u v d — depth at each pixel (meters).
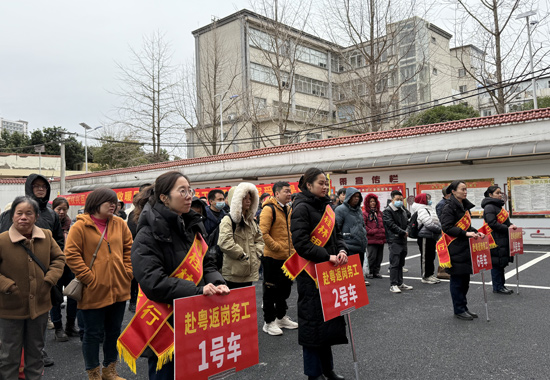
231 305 2.47
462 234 4.95
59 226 4.87
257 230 4.87
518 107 26.61
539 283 6.90
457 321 5.02
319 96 33.72
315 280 3.21
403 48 26.28
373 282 7.54
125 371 4.04
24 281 3.30
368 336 4.62
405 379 3.50
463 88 32.53
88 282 3.53
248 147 30.31
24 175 37.66
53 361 4.23
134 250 2.32
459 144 12.65
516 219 11.72
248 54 29.91
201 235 2.62
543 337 4.32
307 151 16.09
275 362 4.00
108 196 3.83
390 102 21.33
